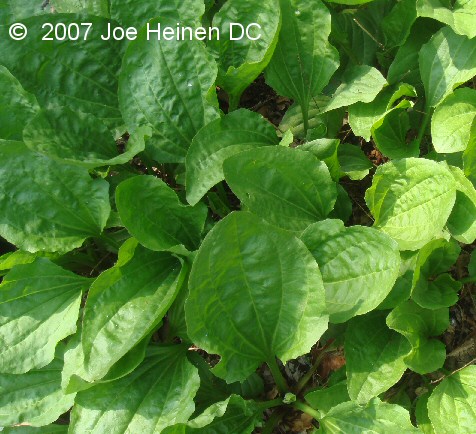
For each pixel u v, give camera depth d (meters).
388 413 0.64
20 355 0.68
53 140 0.70
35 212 0.70
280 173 0.68
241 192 0.67
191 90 0.72
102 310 0.67
